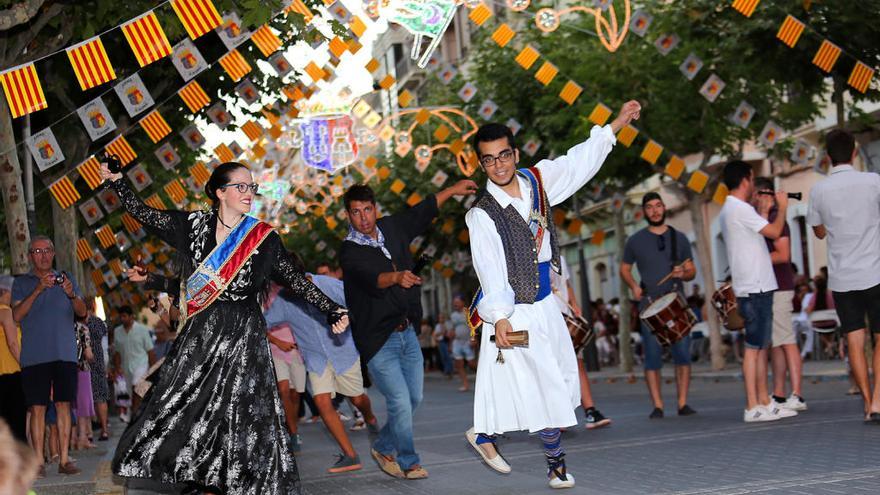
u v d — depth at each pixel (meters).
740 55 17.83
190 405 6.72
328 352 10.02
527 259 6.83
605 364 35.19
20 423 10.32
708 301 24.84
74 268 19.19
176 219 6.95
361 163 38.91
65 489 9.25
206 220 6.94
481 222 6.84
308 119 24.59
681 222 39.06
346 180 34.09
